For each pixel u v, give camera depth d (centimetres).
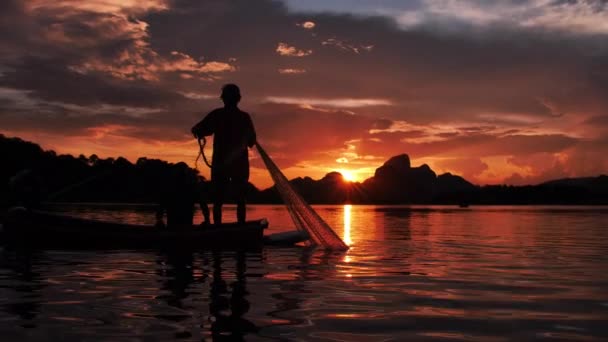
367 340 288
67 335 292
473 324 326
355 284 475
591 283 491
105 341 280
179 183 869
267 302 386
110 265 597
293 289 444
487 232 1327
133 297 402
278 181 905
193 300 391
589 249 852
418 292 436
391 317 342
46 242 776
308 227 891
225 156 859
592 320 338
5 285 456
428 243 961
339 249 831
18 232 772
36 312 348
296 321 328
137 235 793
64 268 568
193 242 807
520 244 950
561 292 441
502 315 351
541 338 295
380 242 982
